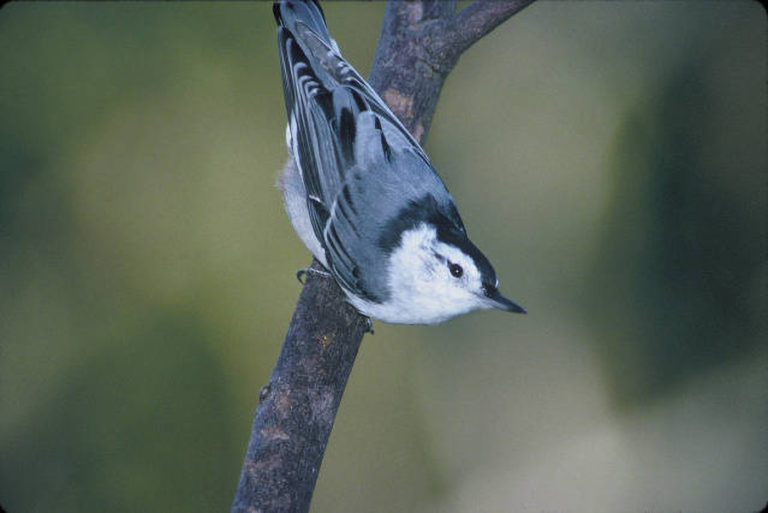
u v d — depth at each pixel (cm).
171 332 855
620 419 940
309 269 661
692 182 990
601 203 994
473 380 958
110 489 820
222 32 966
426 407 945
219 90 949
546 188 1003
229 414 836
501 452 935
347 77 677
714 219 980
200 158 927
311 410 579
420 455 925
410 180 625
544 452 934
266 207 911
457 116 1038
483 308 616
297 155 668
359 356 947
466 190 1011
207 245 894
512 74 1050
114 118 925
